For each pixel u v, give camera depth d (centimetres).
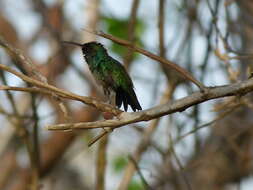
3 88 603
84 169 1708
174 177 1046
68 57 1327
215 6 1054
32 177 1016
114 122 582
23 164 1417
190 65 1127
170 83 1065
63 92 597
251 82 568
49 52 1398
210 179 1155
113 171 1523
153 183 1105
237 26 1177
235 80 878
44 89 614
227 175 1162
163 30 1060
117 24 1352
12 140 1371
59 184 1658
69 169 1688
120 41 586
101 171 1016
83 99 601
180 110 579
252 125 1098
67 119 646
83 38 1298
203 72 1105
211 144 1152
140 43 1284
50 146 1373
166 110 579
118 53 1333
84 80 1327
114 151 1527
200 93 571
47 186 1391
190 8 1177
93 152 1711
